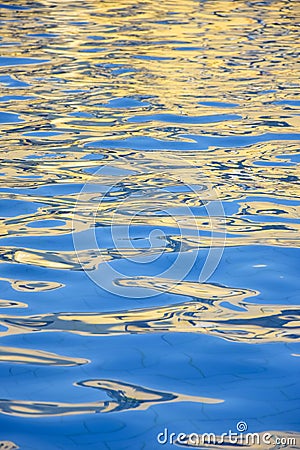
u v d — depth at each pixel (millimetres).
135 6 30109
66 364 6949
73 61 20875
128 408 6262
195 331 7613
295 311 8086
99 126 15328
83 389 6535
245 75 19609
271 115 16234
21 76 19297
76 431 5953
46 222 10508
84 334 7523
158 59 21203
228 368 6922
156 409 6254
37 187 11914
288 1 31703
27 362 6988
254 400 6402
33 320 7816
